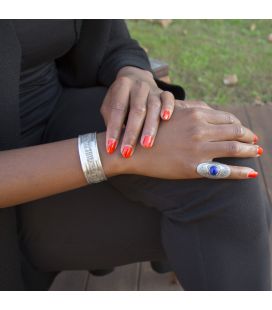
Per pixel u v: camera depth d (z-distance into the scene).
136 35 3.29
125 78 0.96
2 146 0.91
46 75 1.13
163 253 1.04
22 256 1.04
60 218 1.00
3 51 0.88
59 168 0.82
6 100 0.89
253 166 0.85
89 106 1.11
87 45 1.19
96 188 0.99
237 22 3.55
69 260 1.04
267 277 0.89
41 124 1.11
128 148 0.82
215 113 0.85
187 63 2.93
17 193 0.82
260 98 2.57
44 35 1.00
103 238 1.00
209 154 0.80
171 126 0.84
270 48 3.15
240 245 0.86
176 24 3.50
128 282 1.47
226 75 2.73
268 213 0.98
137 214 0.98
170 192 0.87
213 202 0.84
